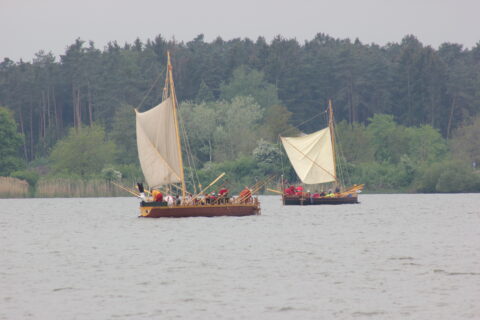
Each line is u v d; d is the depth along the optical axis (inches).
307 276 6407.5
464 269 6683.1
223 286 6008.9
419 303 5383.9
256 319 5022.1
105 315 5142.7
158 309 5285.4
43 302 5521.7
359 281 6161.4
